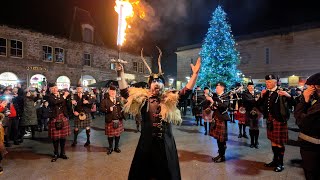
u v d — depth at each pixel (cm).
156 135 280
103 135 863
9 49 1753
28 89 943
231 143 715
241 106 752
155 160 277
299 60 1995
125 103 303
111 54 2503
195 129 962
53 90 562
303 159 301
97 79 2372
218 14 1811
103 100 623
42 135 882
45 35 1950
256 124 655
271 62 2148
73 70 2155
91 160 557
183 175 454
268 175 452
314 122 288
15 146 704
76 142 716
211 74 1762
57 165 522
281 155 478
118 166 513
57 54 2047
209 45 1812
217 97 545
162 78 308
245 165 512
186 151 624
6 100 681
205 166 505
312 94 299
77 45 2189
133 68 2747
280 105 471
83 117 693
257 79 2227
